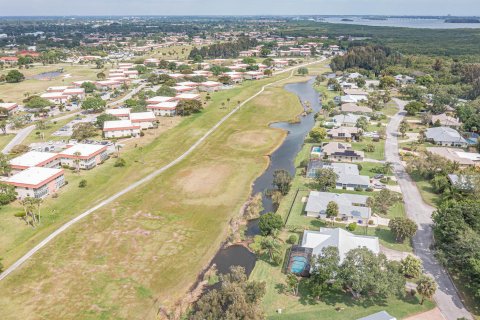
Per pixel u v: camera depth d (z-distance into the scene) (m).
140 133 166.12
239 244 90.69
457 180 107.38
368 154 142.38
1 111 191.25
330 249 72.62
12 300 72.38
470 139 154.38
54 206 105.88
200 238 92.62
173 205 107.50
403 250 85.06
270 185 120.50
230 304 64.44
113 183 120.62
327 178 113.81
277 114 199.38
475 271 69.44
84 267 81.56
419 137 156.62
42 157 129.50
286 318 66.69
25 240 90.69
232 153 146.38
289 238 89.31
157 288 76.25
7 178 114.38
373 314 63.34
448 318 66.25
